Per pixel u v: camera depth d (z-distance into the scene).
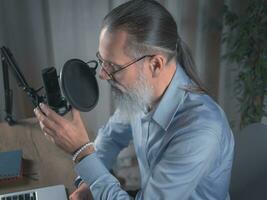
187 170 0.77
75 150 0.88
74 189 1.04
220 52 2.24
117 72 0.80
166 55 0.80
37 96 1.11
